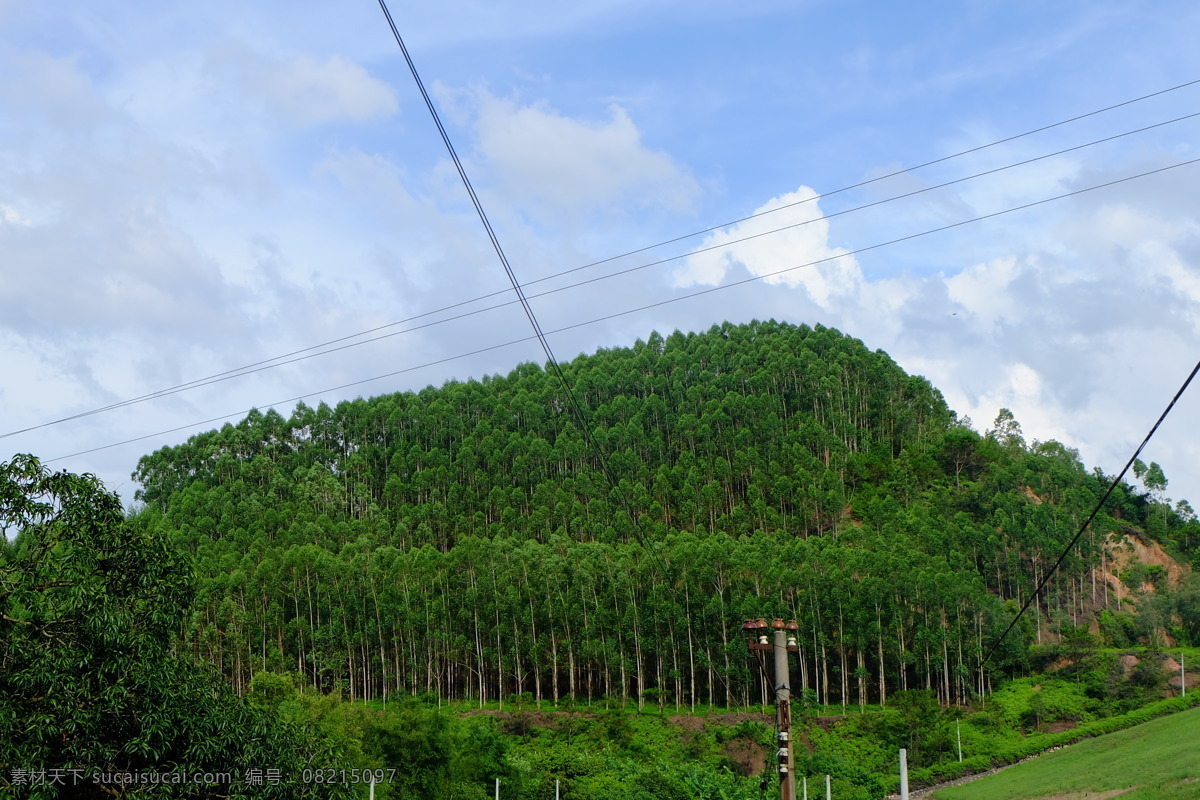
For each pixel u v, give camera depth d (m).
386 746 50.81
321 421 192.50
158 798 21.28
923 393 193.00
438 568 118.69
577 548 121.06
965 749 94.25
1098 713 104.31
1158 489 176.50
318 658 111.00
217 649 106.94
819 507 146.50
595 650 108.88
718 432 162.38
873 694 115.06
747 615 107.25
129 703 21.89
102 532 23.17
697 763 79.38
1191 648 123.00
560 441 163.62
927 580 114.25
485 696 114.69
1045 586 141.50
